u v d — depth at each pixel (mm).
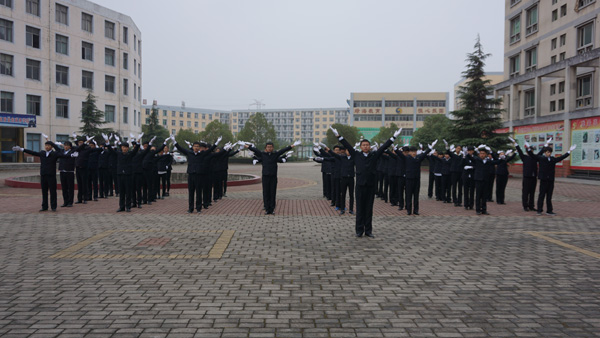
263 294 4473
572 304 4230
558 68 26062
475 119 27812
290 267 5539
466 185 11914
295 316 3877
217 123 63406
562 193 16766
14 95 35906
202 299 4305
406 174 10680
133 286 4699
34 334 3441
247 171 35531
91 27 42312
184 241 7105
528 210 11734
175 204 12617
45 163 10719
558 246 6926
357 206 7672
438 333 3521
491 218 10164
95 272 5234
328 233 7992
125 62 46219
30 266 5488
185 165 47250
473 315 3930
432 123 51469
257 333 3494
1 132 36000
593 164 23656
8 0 35312
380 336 3459
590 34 25297
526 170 11594
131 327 3598
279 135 145625
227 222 9219
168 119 112125
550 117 27000
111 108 44531
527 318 3859
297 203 13102
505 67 34219
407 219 9938
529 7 30953
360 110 87000
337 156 10719
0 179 21656
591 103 24812
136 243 6918
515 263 5805
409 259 6004
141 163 11758
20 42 36219
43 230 8062
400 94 86250
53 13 38656
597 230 8492
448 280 5008
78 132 40844
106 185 14031
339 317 3861
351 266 5605
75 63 40656
